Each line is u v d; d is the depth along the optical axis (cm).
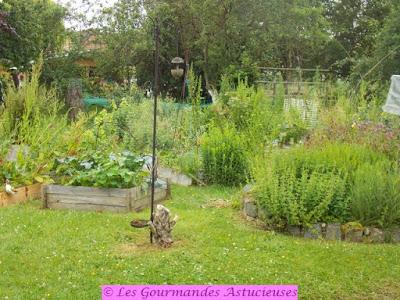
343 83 1539
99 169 689
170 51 2327
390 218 577
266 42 2231
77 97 1808
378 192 586
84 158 762
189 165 888
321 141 839
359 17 3103
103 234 557
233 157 868
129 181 671
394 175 610
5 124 895
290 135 1171
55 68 2509
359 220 589
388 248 544
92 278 438
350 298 420
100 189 669
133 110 1123
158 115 1094
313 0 2572
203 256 494
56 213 648
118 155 733
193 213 662
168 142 1012
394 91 966
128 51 2319
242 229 593
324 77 2148
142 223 526
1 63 2134
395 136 789
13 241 528
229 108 1110
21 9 2181
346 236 577
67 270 456
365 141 799
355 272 470
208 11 2111
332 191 586
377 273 469
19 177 741
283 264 482
